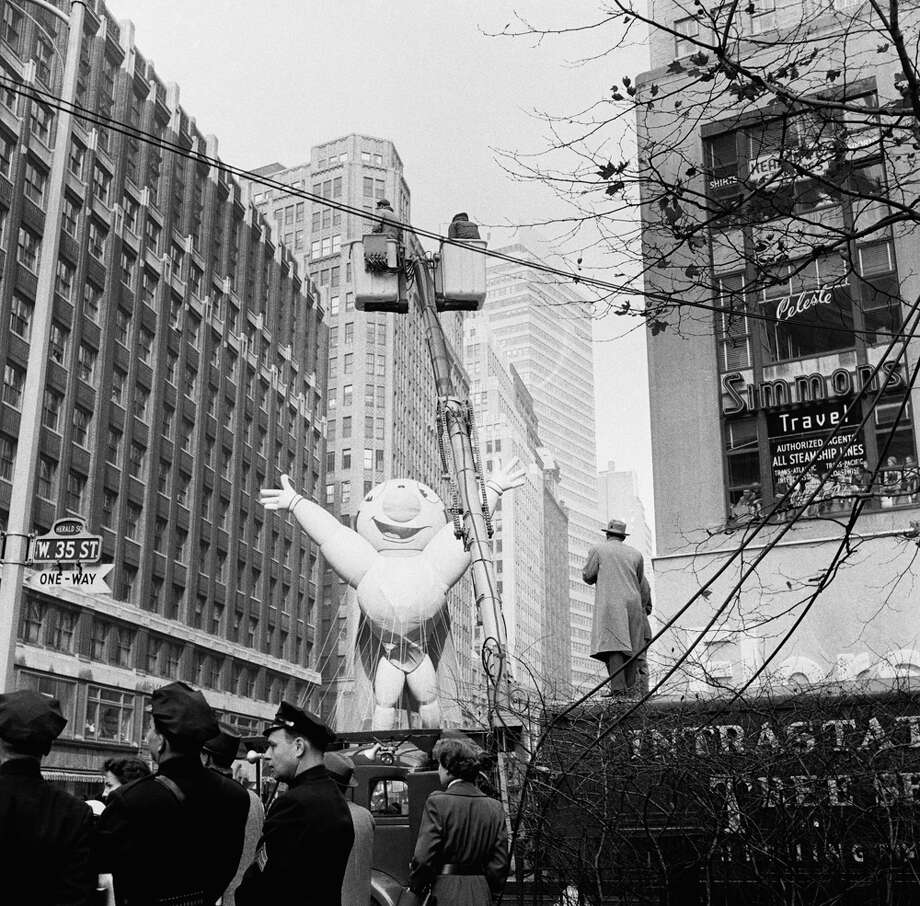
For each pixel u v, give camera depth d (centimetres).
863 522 1327
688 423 1509
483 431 14950
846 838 638
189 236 5769
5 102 4131
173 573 5278
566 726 685
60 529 1285
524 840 686
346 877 491
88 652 4322
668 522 1477
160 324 5325
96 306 4738
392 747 1034
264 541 6538
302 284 7888
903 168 1239
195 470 5631
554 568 16588
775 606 1331
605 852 684
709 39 1512
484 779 717
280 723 418
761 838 633
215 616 5772
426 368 11244
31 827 332
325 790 403
